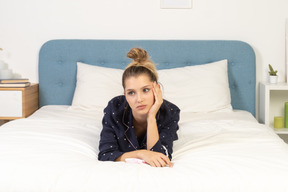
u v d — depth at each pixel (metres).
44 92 3.08
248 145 1.73
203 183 1.34
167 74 2.84
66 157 1.55
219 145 1.73
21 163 1.46
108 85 2.80
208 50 3.00
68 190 1.33
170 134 1.71
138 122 1.71
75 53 3.03
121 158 1.58
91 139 1.89
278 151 1.63
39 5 3.07
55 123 2.18
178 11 3.05
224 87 2.81
